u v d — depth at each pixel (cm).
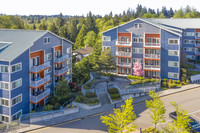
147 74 5162
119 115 2383
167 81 4859
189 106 3638
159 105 2541
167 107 3603
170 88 4612
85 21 13975
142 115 3369
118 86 4559
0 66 3089
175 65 4856
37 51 3706
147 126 2981
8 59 3006
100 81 4847
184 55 5619
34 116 3269
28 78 3484
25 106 3456
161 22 6469
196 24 6569
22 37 3800
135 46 5209
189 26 6506
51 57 4212
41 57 3862
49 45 4112
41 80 3631
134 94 4231
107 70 5038
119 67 5403
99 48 5772
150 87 4409
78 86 4709
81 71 5488
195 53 6494
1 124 2981
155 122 2588
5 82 3084
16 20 10575
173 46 4809
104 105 3856
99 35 11769
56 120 3272
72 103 3862
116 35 5381
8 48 3412
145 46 5003
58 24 12769
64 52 4744
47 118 3316
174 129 2481
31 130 2948
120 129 2361
